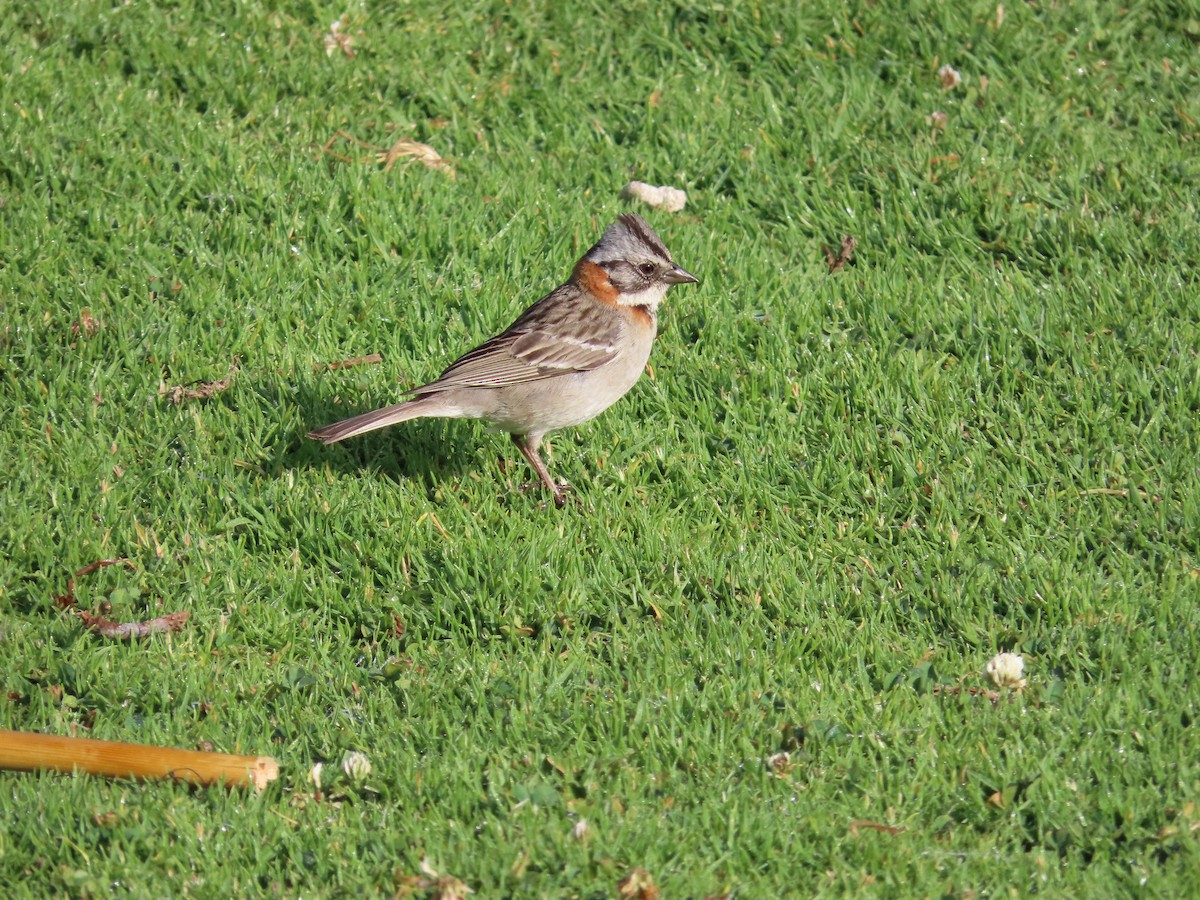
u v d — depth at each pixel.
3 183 14.34
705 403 12.07
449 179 14.84
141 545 10.46
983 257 14.02
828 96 15.95
